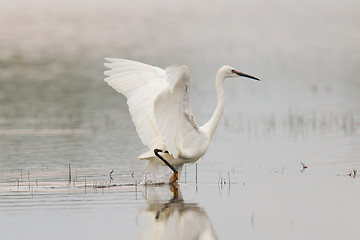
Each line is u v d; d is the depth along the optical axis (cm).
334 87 2853
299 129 1978
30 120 2125
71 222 1027
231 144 1772
